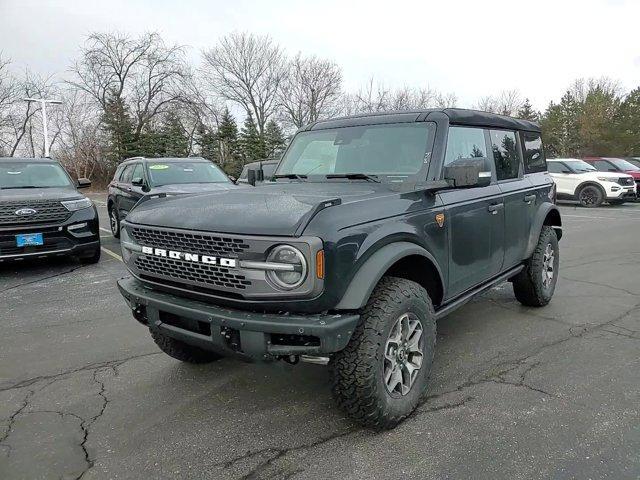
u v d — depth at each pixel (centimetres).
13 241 712
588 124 5928
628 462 256
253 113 4994
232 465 263
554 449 269
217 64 4859
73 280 710
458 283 364
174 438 290
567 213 1580
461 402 324
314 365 391
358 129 399
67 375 382
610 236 1051
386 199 301
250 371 382
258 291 253
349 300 257
